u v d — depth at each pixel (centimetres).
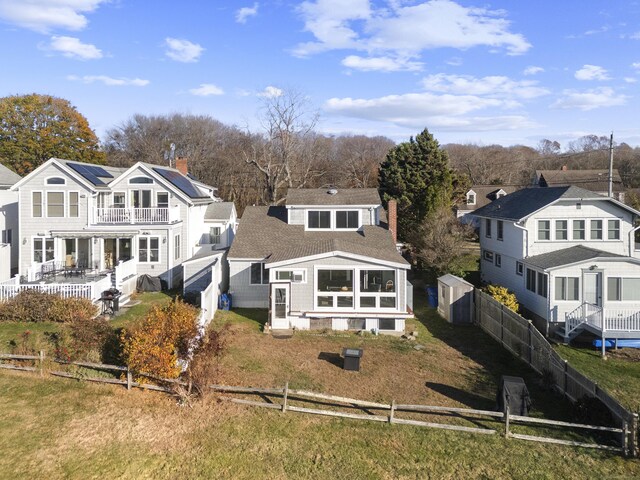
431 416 1414
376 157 8544
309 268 2252
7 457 1084
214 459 1128
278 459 1141
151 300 2570
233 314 2480
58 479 1023
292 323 2261
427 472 1112
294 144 5697
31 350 1627
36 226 2842
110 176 3297
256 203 6681
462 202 5909
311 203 3017
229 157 7119
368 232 2927
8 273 2819
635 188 7012
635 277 2288
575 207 2598
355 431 1293
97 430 1220
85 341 1588
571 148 12544
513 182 8794
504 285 2975
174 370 1430
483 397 1571
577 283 2334
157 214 2902
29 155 5362
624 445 1208
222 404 1398
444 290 2631
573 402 1499
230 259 2602
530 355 1869
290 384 1580
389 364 1839
